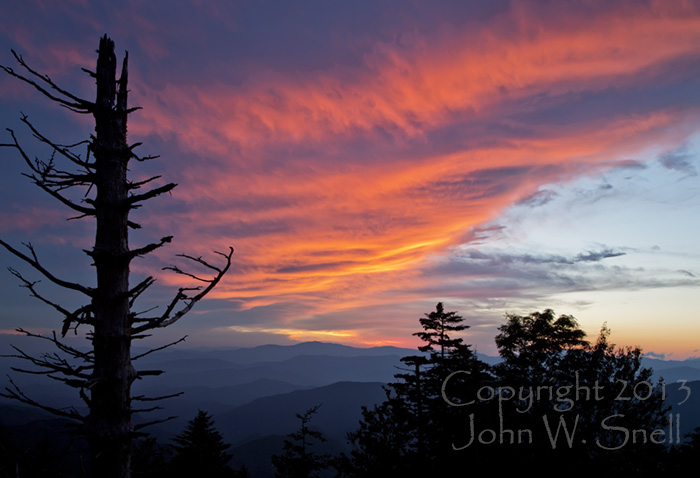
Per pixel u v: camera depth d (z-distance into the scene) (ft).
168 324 17.63
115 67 18.83
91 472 15.80
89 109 18.26
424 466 88.22
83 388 15.67
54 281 16.20
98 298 17.07
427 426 90.94
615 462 83.51
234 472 132.67
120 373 16.72
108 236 17.49
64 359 16.56
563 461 85.51
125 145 18.63
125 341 17.10
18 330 15.56
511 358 106.52
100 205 17.71
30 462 14.32
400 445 92.99
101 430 15.87
